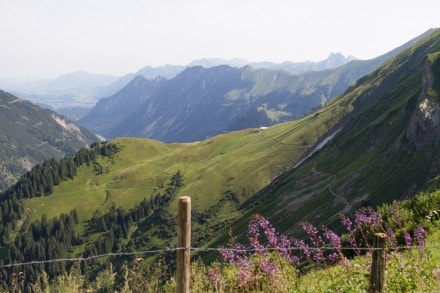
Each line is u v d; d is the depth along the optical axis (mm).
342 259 11039
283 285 10828
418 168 124125
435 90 144375
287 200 170500
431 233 18266
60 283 10250
